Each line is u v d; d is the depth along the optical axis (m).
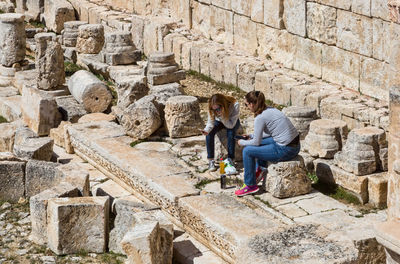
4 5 25.48
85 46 19.69
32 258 9.98
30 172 11.68
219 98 11.38
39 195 10.53
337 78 15.43
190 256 9.57
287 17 16.66
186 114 13.05
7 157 11.88
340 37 15.15
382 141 10.70
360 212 10.24
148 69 16.16
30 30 23.06
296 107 12.46
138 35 20.66
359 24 14.59
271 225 9.27
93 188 11.95
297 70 16.59
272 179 10.62
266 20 17.34
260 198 10.62
